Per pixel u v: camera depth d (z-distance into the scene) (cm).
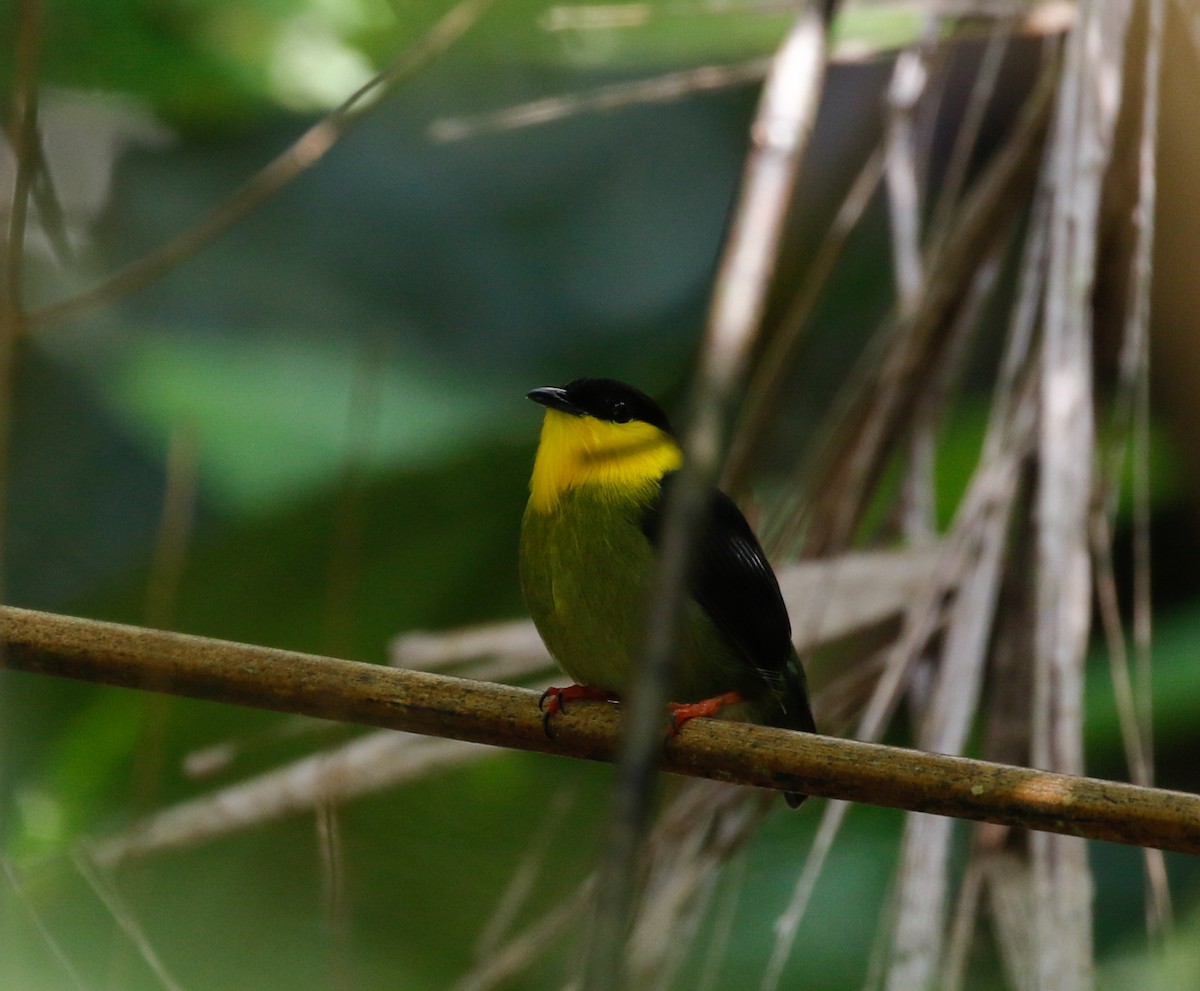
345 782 766
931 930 662
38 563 1684
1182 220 1043
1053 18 827
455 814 988
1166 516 1228
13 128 598
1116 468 721
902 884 673
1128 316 741
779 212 436
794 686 809
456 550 1341
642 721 305
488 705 635
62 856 739
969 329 788
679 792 727
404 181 1964
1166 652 1128
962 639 714
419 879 966
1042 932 646
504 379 1908
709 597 800
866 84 1389
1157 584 1224
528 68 1457
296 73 1250
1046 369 714
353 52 1255
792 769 596
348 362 1688
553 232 2020
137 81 1259
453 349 1923
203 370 1642
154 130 1811
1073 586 689
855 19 984
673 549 324
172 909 906
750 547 808
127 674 620
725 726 612
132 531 1689
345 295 1906
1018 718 729
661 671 312
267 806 766
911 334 791
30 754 1099
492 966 695
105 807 1034
